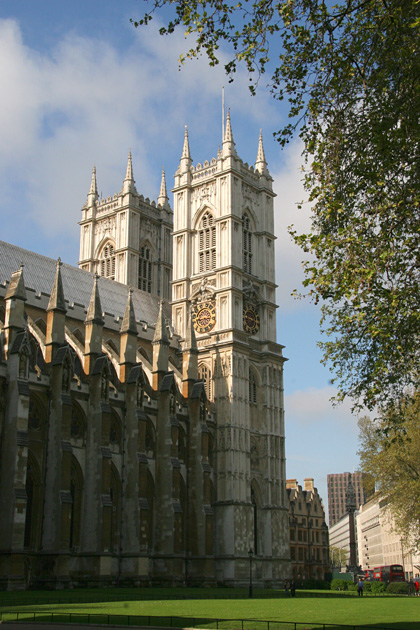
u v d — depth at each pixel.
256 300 112.44
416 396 40.47
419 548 95.25
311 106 36.56
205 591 78.31
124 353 90.88
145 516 83.94
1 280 89.12
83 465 81.12
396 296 36.12
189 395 98.81
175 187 117.25
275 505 104.19
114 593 67.06
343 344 40.69
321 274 37.94
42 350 81.81
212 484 99.69
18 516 68.31
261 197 118.44
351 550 135.25
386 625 37.94
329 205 37.56
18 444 70.12
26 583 71.94
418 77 33.66
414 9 33.59
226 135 113.44
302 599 71.44
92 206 126.56
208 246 112.50
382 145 34.53
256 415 107.38
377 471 87.62
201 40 35.41
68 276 103.00
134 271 120.19
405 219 36.22
